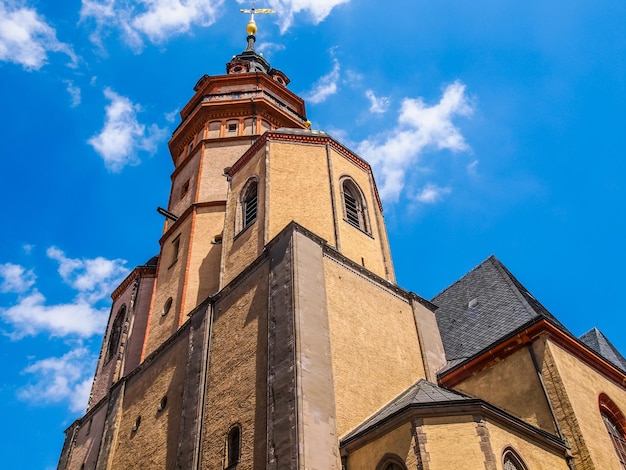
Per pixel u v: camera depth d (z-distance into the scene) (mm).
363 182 30734
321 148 29859
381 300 25438
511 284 29000
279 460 17812
